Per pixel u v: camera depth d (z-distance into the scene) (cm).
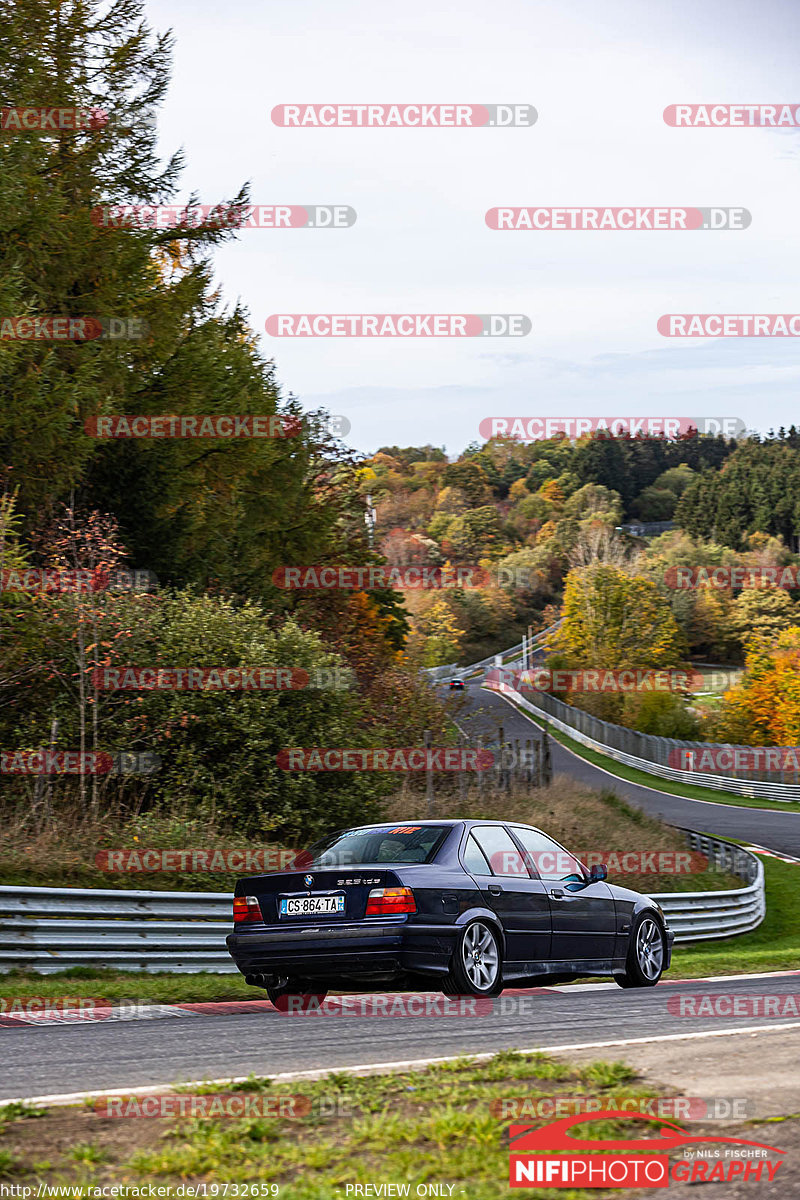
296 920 2441
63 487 6038
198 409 7175
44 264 6306
